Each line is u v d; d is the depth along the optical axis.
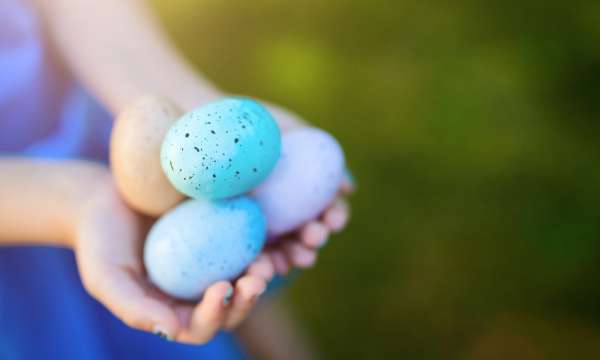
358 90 0.81
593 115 0.77
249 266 0.41
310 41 0.84
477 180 0.76
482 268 0.73
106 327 0.52
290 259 0.44
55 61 0.53
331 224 0.45
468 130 0.77
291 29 0.86
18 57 0.49
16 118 0.50
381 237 0.75
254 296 0.38
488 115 0.78
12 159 0.45
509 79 0.79
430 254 0.75
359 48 0.84
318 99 0.80
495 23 0.84
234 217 0.40
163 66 0.49
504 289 0.73
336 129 0.79
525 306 0.72
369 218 0.76
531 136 0.76
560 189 0.75
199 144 0.38
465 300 0.72
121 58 0.49
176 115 0.42
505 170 0.76
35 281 0.49
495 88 0.79
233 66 0.83
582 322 0.71
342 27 0.85
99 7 0.50
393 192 0.77
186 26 0.85
